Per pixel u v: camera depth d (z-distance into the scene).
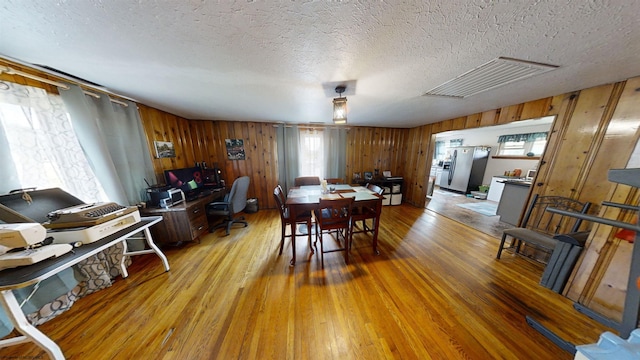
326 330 1.41
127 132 2.26
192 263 2.22
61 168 1.66
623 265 1.42
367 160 4.60
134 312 1.56
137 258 2.31
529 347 1.28
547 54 1.27
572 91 1.97
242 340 1.34
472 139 6.07
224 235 2.95
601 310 1.48
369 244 2.66
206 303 1.66
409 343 1.32
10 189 1.34
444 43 1.16
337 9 0.90
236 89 1.94
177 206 2.50
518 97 2.20
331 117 3.40
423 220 3.55
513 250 2.42
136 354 1.25
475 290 1.79
